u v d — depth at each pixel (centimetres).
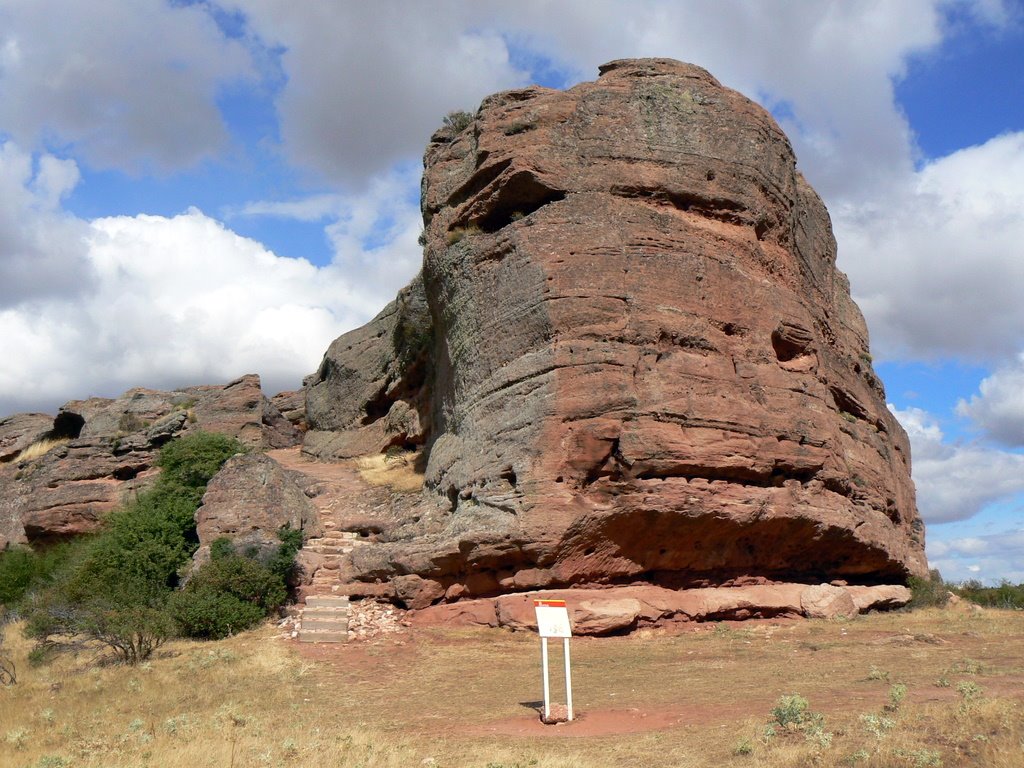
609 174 2248
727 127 2402
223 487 2420
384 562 2170
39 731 1327
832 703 1185
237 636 1997
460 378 2352
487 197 2375
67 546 3162
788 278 2495
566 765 967
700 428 2023
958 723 986
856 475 2441
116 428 4009
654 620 1938
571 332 2052
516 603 1914
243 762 1050
